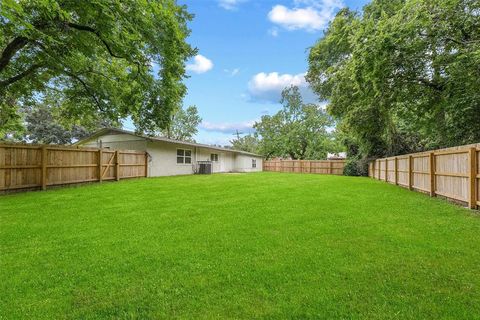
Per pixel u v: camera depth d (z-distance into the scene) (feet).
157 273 8.83
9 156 27.40
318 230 13.56
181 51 32.01
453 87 27.27
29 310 6.78
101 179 39.60
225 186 33.47
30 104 42.52
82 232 13.44
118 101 39.58
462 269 8.88
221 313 6.59
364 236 12.53
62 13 20.39
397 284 7.89
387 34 24.20
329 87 60.29
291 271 8.85
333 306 6.79
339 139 91.86
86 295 7.51
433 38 24.44
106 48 30.22
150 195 25.76
